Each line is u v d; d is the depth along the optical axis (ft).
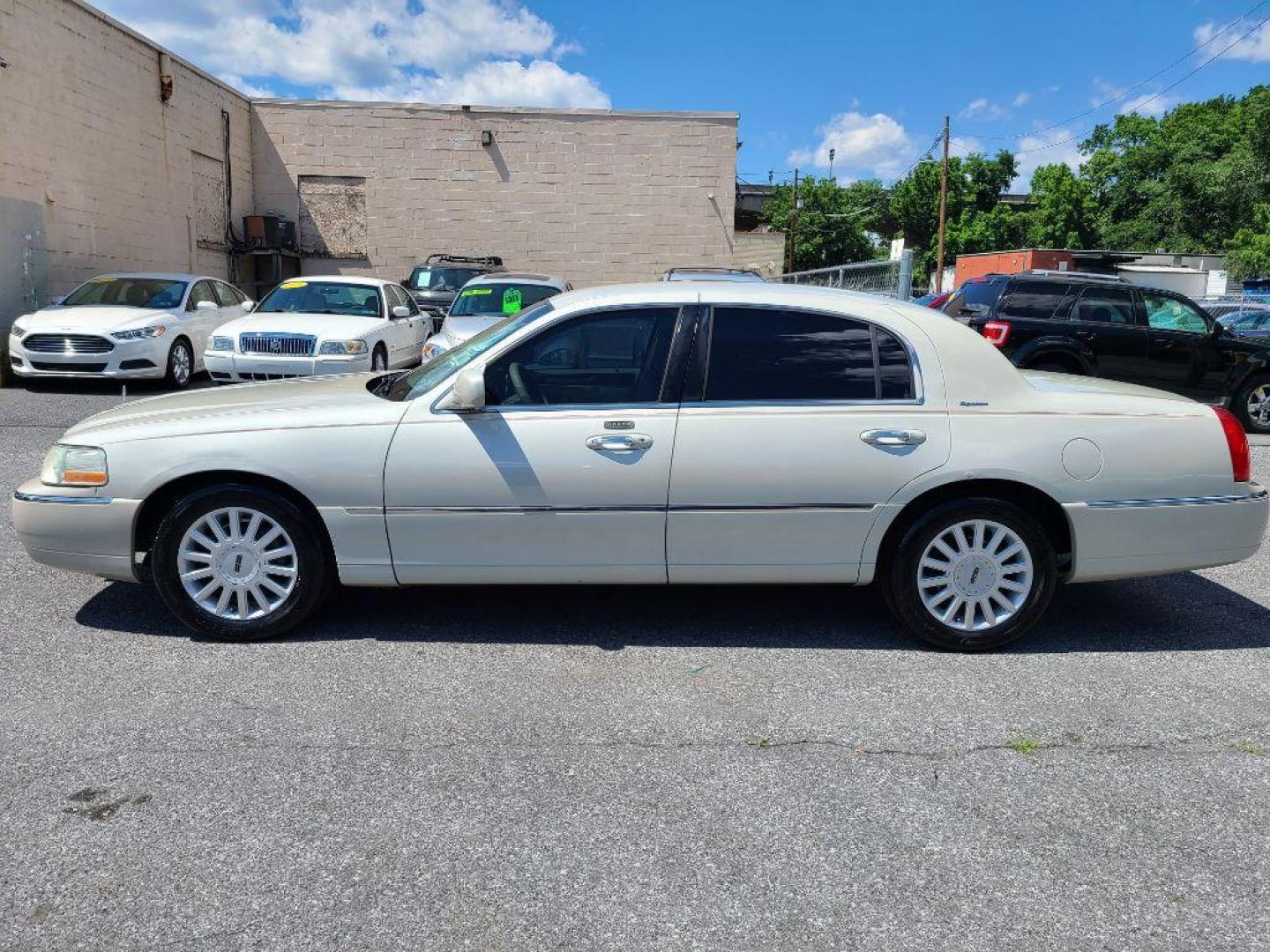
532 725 12.10
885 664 14.16
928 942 8.25
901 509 14.12
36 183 47.09
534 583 14.43
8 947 8.02
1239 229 161.17
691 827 9.91
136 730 11.76
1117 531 14.30
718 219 72.84
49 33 47.65
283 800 10.28
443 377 14.47
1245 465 14.66
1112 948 8.21
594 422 13.92
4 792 10.34
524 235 72.49
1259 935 8.39
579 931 8.32
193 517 14.16
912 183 196.13
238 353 36.63
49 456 14.70
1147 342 35.58
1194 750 11.66
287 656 14.10
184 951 8.02
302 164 70.95
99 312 40.91
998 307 35.63
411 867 9.16
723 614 16.14
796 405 14.06
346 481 13.96
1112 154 199.31
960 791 10.69
